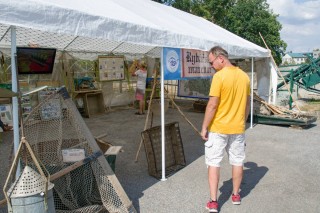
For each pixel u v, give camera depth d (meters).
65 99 3.76
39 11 2.69
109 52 11.92
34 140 3.56
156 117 10.38
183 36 4.73
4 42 7.72
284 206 3.79
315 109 11.90
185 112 11.59
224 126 3.42
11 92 2.68
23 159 3.26
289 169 5.11
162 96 4.62
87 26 3.14
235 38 8.69
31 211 2.59
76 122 3.70
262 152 6.11
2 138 7.55
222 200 3.94
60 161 3.54
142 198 4.05
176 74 4.88
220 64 3.46
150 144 4.87
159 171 4.98
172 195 4.14
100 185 3.44
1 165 5.43
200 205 3.85
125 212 3.33
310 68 13.69
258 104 9.27
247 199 3.98
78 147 3.68
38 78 9.72
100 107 11.59
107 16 3.44
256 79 10.77
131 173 5.00
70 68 10.80
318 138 7.25
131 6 5.60
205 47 5.35
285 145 6.64
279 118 8.56
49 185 2.75
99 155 3.56
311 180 4.62
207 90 12.65
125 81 13.09
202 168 5.20
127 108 12.67
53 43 8.80
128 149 6.51
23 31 6.59
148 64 13.40
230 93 3.36
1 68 9.02
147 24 4.12
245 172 4.97
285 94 13.41
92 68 11.92
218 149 3.49
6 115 8.49
